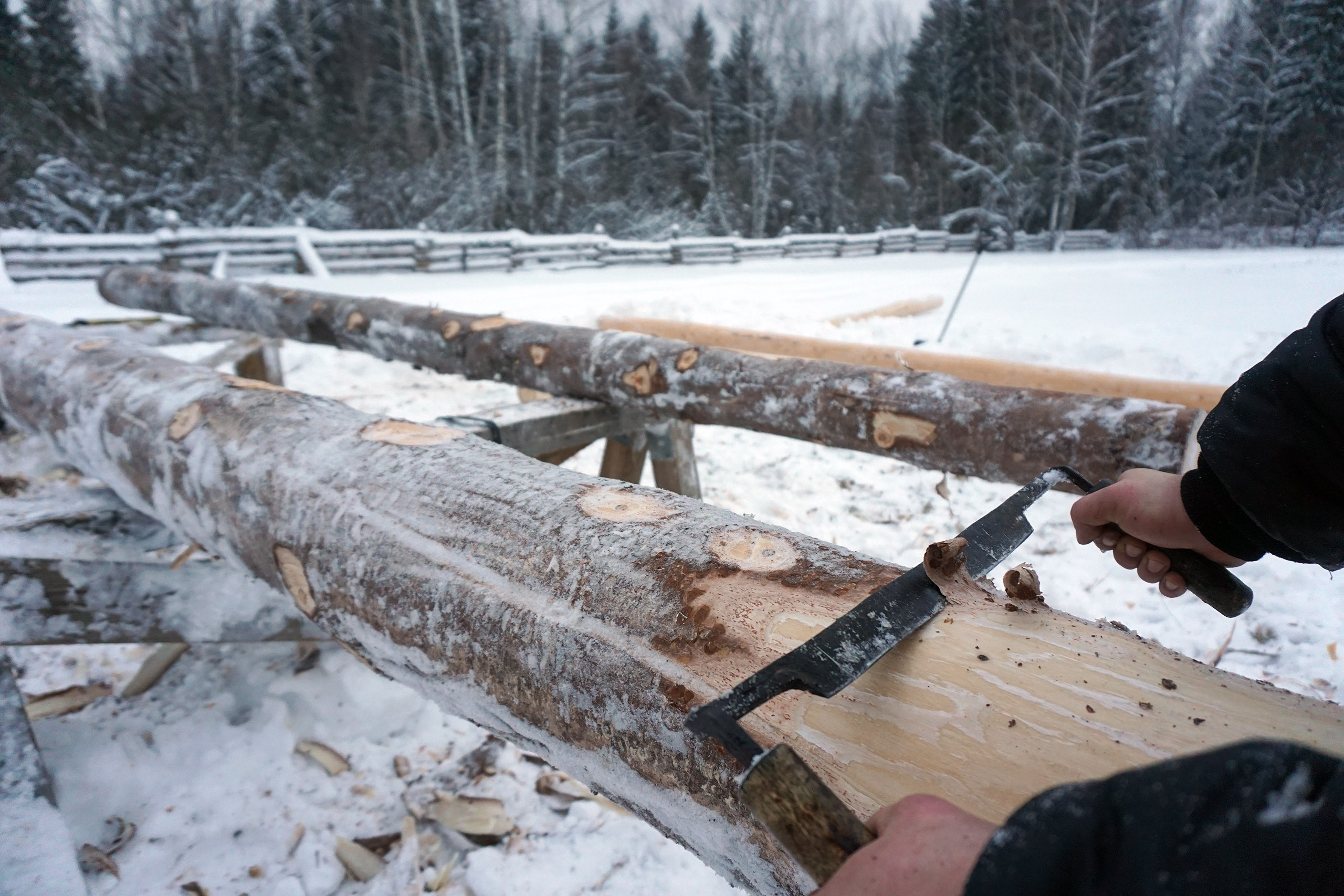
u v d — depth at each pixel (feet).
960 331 24.58
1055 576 10.11
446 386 18.97
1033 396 7.23
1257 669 8.26
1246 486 2.91
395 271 46.65
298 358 20.25
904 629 2.76
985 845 1.57
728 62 98.07
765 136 96.32
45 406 7.88
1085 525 3.59
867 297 35.04
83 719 7.20
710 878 5.79
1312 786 1.27
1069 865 1.38
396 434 5.48
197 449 5.98
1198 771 1.38
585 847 6.03
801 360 8.77
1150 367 18.39
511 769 6.81
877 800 2.59
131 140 65.46
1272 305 18.34
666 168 94.79
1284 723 2.43
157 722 7.21
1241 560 3.23
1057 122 68.18
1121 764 2.38
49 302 28.45
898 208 96.02
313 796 6.48
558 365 10.16
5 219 56.90
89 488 7.74
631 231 88.02
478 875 5.77
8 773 5.44
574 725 3.51
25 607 6.26
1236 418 2.94
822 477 13.48
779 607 3.14
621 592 3.50
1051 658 2.73
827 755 2.74
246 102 73.56
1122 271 33.86
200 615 6.77
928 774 2.56
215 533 5.83
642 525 3.85
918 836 1.79
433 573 4.17
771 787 1.91
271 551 5.25
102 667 8.07
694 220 93.09
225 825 6.16
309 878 5.72
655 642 3.26
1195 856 1.25
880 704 2.74
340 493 4.94
